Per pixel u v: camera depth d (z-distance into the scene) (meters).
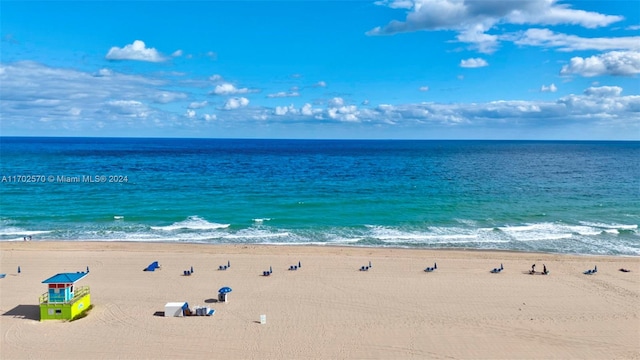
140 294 29.41
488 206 60.75
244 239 44.53
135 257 37.47
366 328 24.77
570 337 23.86
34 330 24.06
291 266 35.06
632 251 41.41
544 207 60.44
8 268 34.47
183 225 49.56
